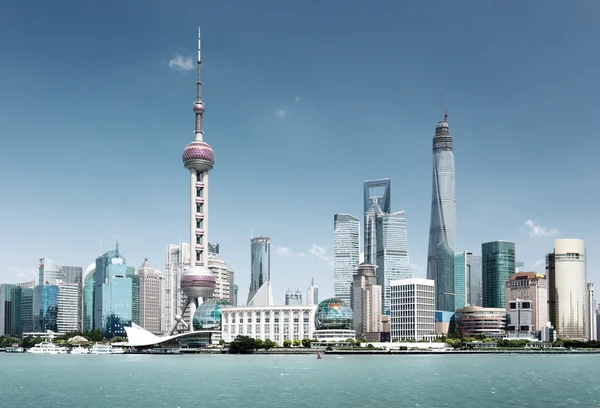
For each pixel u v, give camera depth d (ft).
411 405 646.33
